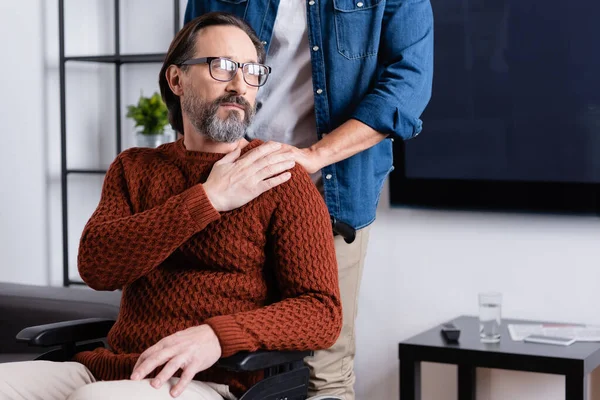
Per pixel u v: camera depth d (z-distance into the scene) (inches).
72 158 178.1
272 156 82.7
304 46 97.8
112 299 124.0
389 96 93.0
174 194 86.8
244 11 99.6
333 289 81.8
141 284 85.4
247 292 83.1
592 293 132.0
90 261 83.5
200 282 83.1
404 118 93.7
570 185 132.0
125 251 82.0
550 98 132.5
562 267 133.6
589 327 127.6
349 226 96.4
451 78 138.5
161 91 92.1
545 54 132.2
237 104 85.5
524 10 132.9
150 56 162.1
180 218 80.7
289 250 82.0
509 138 135.4
